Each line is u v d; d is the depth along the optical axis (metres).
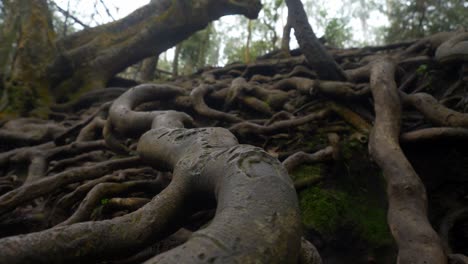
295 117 4.33
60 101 7.77
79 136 4.87
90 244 1.59
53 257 1.52
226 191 1.58
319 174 3.37
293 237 1.40
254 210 1.41
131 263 2.18
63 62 7.69
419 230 2.11
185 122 3.31
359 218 3.08
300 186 3.20
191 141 2.21
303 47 4.52
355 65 5.71
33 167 4.09
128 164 3.30
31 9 7.98
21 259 1.46
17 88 7.16
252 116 5.23
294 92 5.13
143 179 3.40
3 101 7.11
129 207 2.82
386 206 3.26
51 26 8.22
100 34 8.63
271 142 4.18
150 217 1.77
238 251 1.26
